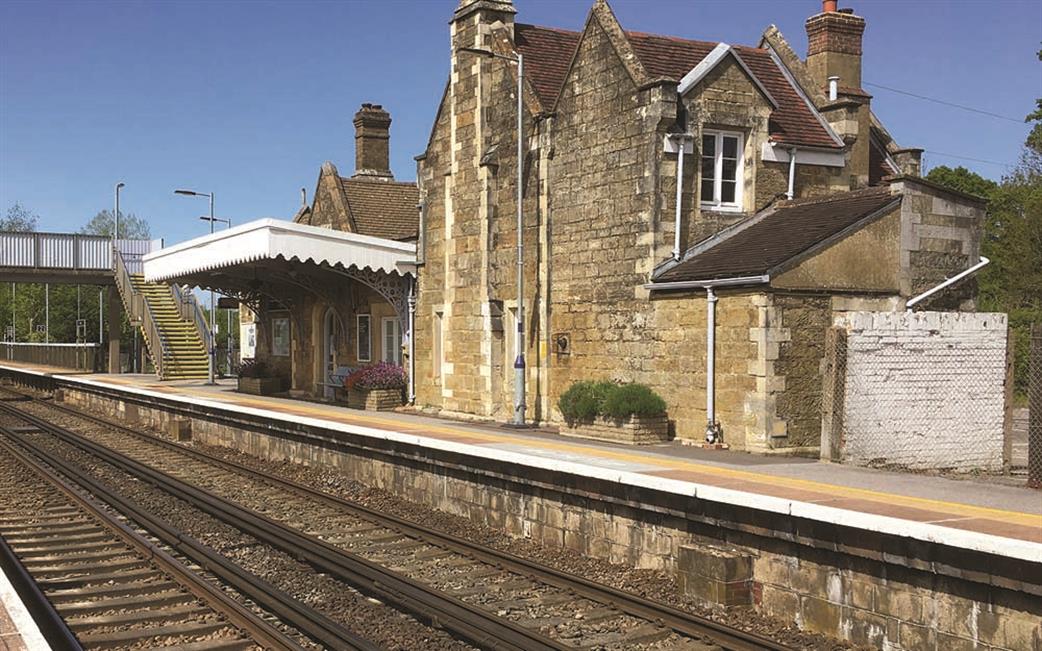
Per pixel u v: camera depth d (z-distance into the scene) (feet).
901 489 32.68
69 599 29.68
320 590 31.32
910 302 48.26
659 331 51.01
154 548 35.19
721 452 45.24
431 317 71.77
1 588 24.26
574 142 57.26
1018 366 93.61
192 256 83.35
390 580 31.22
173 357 114.21
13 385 142.61
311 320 90.84
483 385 64.49
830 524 26.43
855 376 42.14
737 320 46.34
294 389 93.04
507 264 63.00
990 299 112.68
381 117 101.81
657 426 49.21
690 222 52.95
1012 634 22.54
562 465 36.27
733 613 28.63
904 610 24.91
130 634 25.95
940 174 141.18
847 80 67.41
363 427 53.16
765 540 28.91
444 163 70.03
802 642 26.30
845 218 47.80
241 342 116.78
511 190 62.49
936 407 44.34
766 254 47.03
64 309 212.23
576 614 28.40
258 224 69.87
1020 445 59.06
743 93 55.06
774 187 56.34
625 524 34.40
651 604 28.04
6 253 120.26
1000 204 130.41
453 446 43.14
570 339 57.72
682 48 59.31
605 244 54.75
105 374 125.59
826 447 41.83
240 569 32.53
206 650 24.80
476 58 65.21
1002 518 26.66
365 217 91.35
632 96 52.60
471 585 31.73
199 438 76.54
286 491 50.55
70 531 39.93
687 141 52.54
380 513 42.42
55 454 65.62
